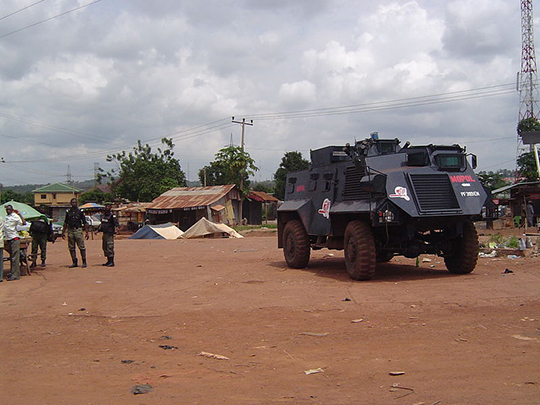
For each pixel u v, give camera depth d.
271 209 67.06
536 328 6.59
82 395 4.78
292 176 15.16
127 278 12.77
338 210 11.74
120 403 4.53
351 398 4.48
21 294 10.76
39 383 5.18
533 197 30.14
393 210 10.44
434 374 5.03
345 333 6.73
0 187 63.25
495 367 5.15
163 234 31.22
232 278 12.26
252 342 6.50
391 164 11.38
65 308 9.13
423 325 6.96
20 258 13.79
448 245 11.37
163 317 8.15
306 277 11.99
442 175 10.98
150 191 60.97
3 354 6.36
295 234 13.78
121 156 64.19
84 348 6.53
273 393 4.69
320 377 5.10
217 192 46.97
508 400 4.28
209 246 23.34
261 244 23.94
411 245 11.15
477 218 11.27
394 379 4.95
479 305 8.05
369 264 10.78
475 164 11.88
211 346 6.40
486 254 14.82
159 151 65.69
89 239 35.03
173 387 4.94
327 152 13.32
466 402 4.28
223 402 4.50
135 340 6.84
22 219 14.12
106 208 15.66
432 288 9.66
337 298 9.10
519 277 10.56
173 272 13.79
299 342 6.40
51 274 13.81
